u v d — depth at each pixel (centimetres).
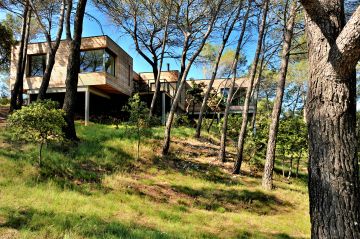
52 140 933
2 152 865
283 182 1241
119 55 2017
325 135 261
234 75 1459
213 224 662
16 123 829
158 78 1875
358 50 241
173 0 1691
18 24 2005
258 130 1589
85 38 1819
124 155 1098
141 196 793
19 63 1586
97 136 1241
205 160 1284
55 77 1833
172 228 579
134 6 1844
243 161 1386
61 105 2011
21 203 568
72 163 902
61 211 555
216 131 2116
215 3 1527
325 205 252
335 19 276
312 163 268
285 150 1373
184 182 977
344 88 261
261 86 2678
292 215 842
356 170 254
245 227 665
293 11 1107
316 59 277
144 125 1164
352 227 241
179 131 1686
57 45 1379
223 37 1677
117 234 479
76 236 448
